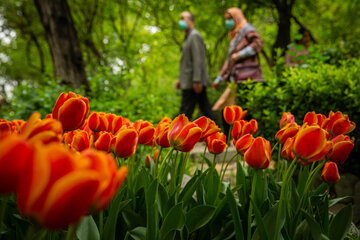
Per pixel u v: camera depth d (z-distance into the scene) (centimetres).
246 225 125
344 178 283
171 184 129
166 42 1210
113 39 1326
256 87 343
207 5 1155
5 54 1689
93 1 1238
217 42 1210
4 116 485
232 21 503
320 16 1312
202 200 137
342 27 1223
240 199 143
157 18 1197
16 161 39
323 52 505
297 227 117
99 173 42
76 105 82
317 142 91
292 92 323
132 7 1260
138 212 127
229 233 122
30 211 39
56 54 630
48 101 454
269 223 105
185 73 529
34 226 42
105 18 1313
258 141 98
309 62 428
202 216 113
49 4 632
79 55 647
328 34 1215
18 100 457
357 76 299
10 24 1345
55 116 89
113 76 586
